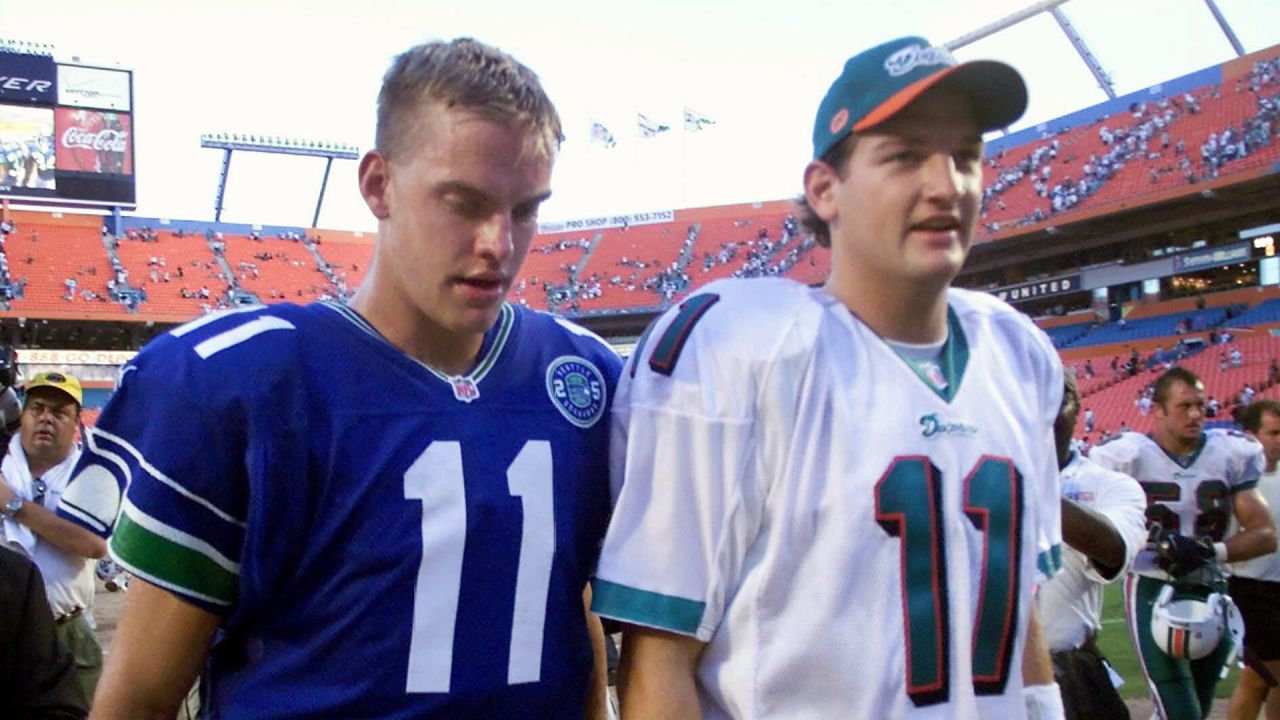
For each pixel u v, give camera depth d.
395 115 1.37
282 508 1.35
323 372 1.40
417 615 1.34
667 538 1.39
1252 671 4.35
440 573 1.36
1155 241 28.70
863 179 1.42
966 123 1.39
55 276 33.34
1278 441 4.47
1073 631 2.78
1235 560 3.88
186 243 36.91
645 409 1.44
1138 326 28.20
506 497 1.42
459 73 1.32
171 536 1.32
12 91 30.22
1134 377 25.72
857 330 1.47
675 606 1.38
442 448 1.40
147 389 1.38
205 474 1.33
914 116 1.37
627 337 39.84
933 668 1.37
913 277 1.41
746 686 1.39
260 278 36.47
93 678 3.58
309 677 1.35
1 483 3.37
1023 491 1.49
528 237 1.42
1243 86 28.05
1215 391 22.80
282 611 1.37
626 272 39.34
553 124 1.41
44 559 3.43
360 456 1.37
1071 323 30.52
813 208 1.57
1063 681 2.73
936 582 1.38
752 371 1.39
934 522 1.39
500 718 1.37
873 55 1.41
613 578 1.41
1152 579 3.61
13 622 1.74
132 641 1.37
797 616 1.37
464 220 1.33
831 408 1.40
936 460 1.42
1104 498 2.68
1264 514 3.94
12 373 3.59
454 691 1.34
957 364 1.53
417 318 1.45
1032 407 1.61
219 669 1.45
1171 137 28.23
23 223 34.88
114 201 31.70
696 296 1.54
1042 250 30.81
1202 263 27.09
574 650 1.48
